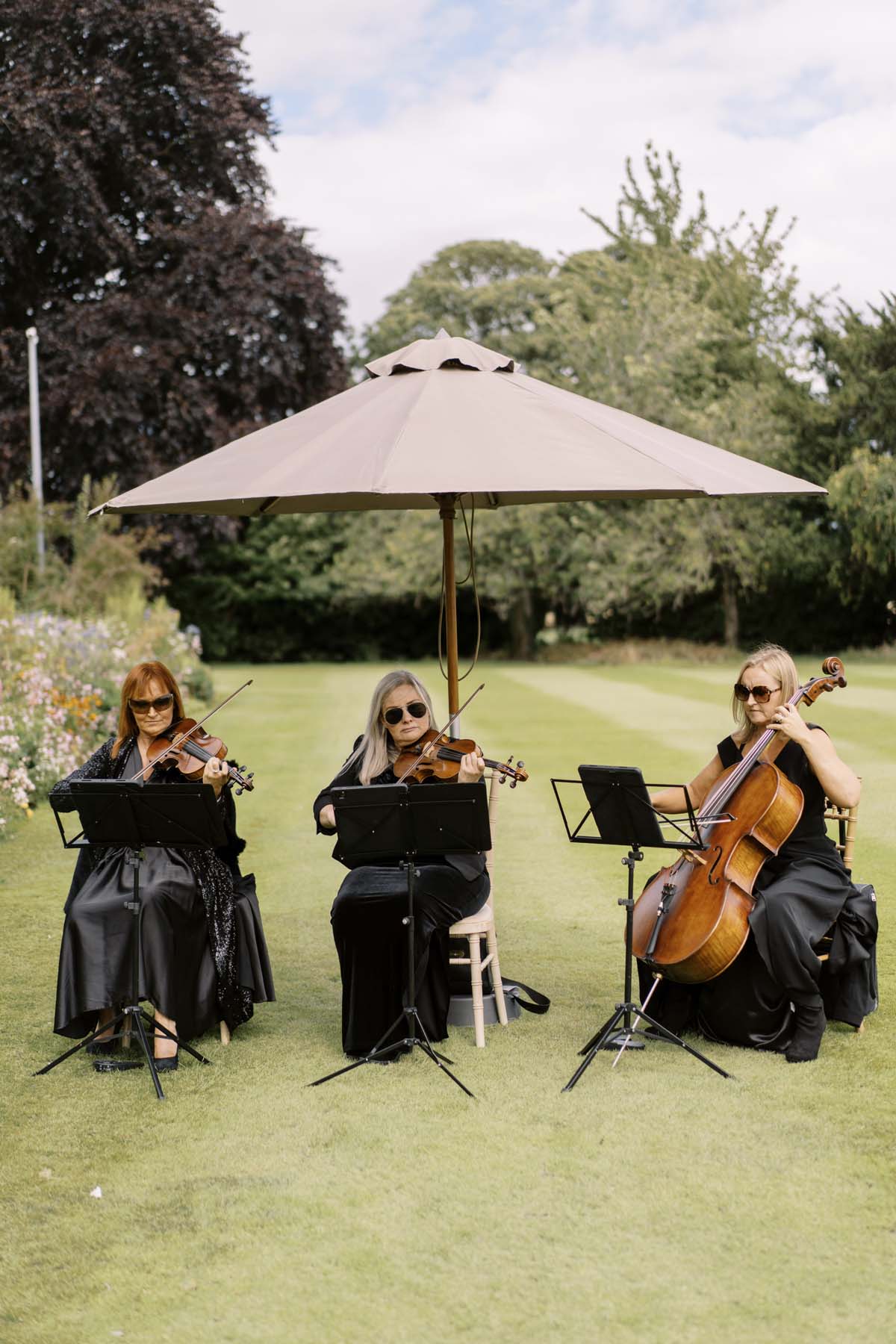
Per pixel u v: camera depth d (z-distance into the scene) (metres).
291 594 34.44
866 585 29.23
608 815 4.12
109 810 4.11
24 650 11.74
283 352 24.53
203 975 4.42
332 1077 4.16
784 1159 3.49
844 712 14.75
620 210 32.72
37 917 6.28
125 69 23.72
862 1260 2.96
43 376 22.75
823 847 4.52
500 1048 4.43
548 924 6.05
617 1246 3.04
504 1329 2.71
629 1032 4.38
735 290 30.41
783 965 4.23
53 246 23.94
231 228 24.03
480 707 16.33
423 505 6.06
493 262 33.19
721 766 4.79
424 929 4.37
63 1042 4.56
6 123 21.77
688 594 30.95
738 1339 2.66
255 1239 3.12
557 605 34.12
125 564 18.61
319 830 4.72
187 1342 2.70
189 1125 3.81
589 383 28.05
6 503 21.53
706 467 4.17
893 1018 4.67
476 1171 3.45
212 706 17.05
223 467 4.20
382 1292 2.87
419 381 4.49
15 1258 3.04
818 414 29.27
